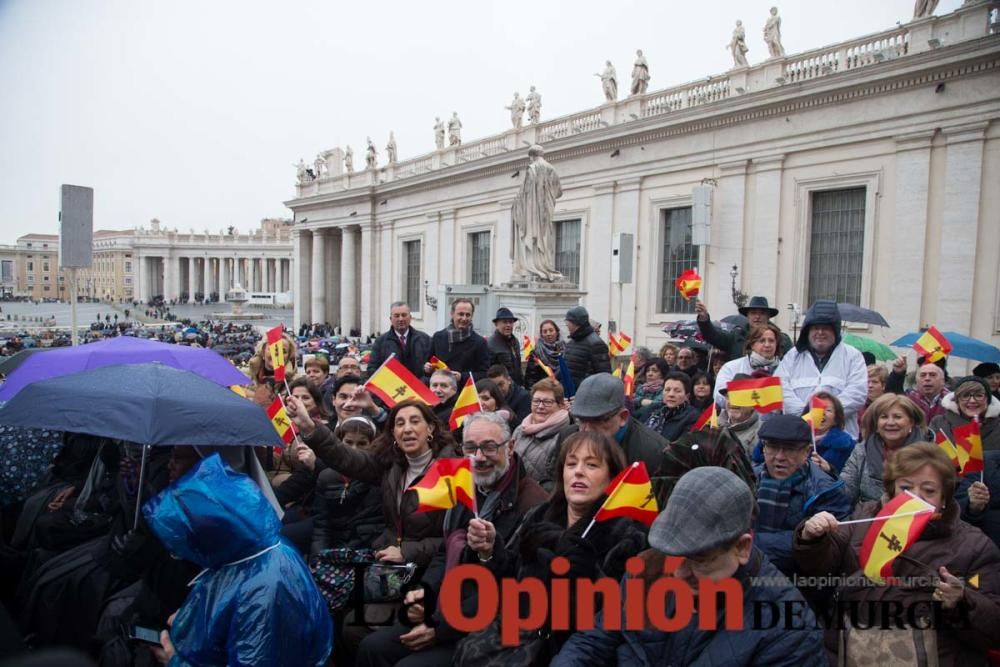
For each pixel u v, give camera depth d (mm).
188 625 3230
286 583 3195
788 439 4184
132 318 51969
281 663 3115
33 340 22453
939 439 4895
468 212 37281
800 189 22000
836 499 4203
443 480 3664
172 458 4664
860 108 20312
